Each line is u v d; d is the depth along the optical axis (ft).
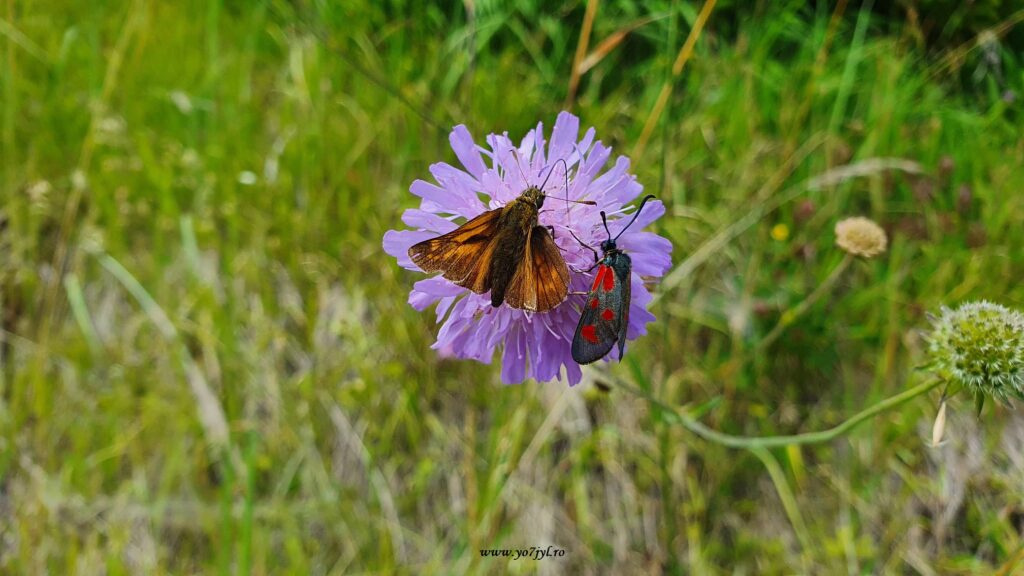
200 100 0.90
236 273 0.87
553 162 0.63
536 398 0.83
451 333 0.63
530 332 0.63
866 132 0.90
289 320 0.86
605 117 0.89
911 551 0.82
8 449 0.83
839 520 0.82
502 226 0.60
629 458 0.83
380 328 0.84
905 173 0.88
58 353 0.85
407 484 0.83
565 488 0.83
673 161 0.87
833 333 0.84
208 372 0.85
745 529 0.83
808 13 1.03
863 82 0.95
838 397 0.84
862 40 0.97
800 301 0.83
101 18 0.96
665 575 0.81
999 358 0.63
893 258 0.85
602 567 0.82
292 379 0.85
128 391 0.85
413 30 0.96
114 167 0.87
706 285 0.86
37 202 0.87
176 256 0.87
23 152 0.89
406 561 0.82
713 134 0.90
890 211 0.88
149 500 0.83
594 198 0.64
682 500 0.83
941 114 0.91
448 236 0.60
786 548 0.82
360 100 0.90
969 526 0.82
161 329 0.84
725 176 0.89
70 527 0.82
